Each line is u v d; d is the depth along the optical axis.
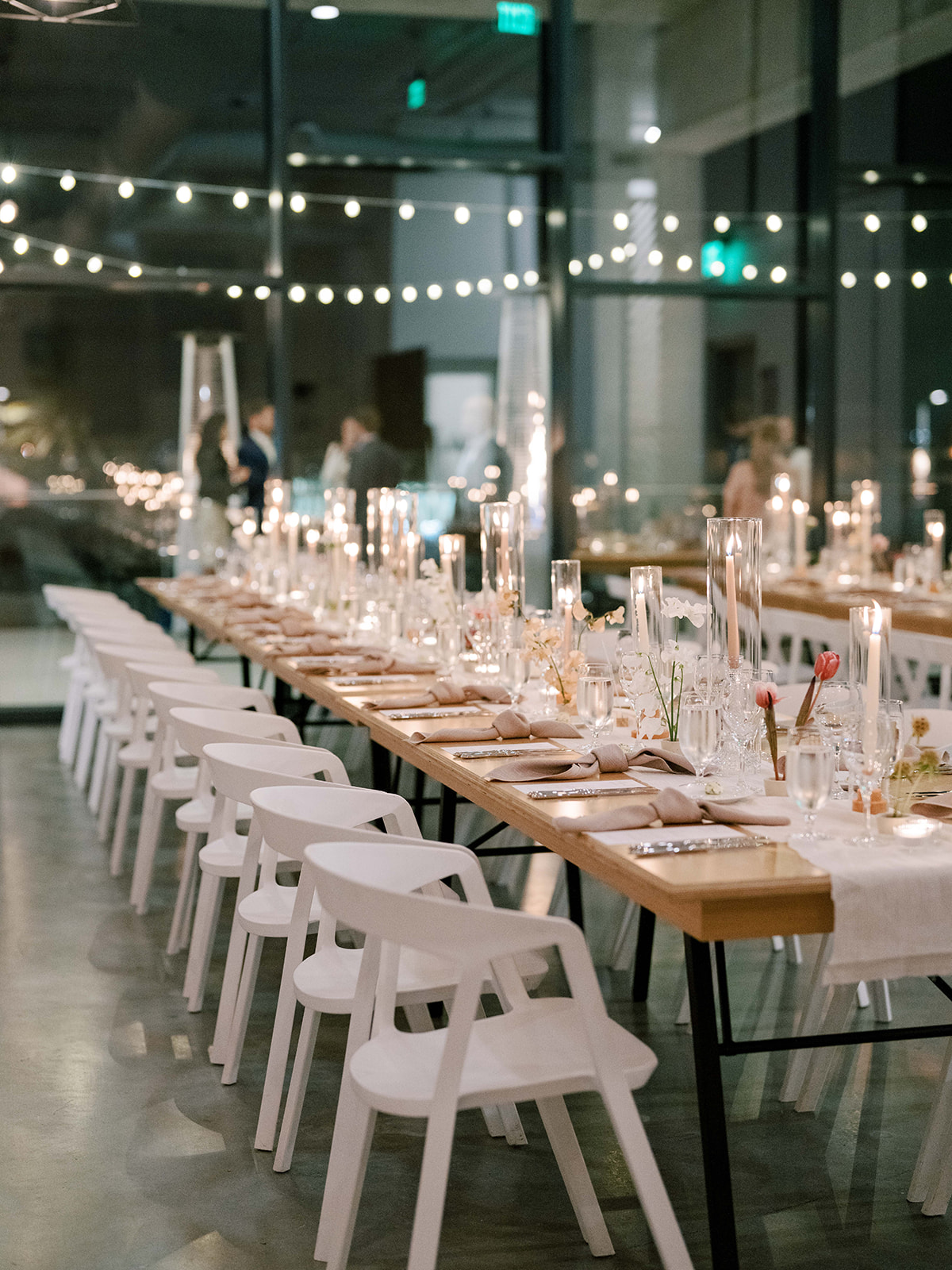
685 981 4.15
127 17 5.76
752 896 2.21
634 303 8.81
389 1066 2.32
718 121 8.85
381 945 2.54
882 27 8.83
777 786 2.84
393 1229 2.74
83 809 6.40
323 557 7.06
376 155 8.66
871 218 8.94
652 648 3.39
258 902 3.26
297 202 8.64
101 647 5.53
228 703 4.39
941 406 9.07
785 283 8.93
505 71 8.79
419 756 3.44
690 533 8.93
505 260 8.84
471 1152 3.09
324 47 8.57
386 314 8.76
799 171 8.95
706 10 8.80
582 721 3.71
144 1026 3.82
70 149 8.32
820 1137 3.14
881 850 2.38
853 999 3.26
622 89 8.77
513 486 8.91
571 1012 2.51
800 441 9.01
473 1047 2.37
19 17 5.72
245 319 8.59
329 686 4.45
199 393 8.59
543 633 3.85
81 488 8.53
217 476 8.62
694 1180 2.94
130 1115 3.26
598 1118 3.25
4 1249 2.67
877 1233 2.72
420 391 8.81
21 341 8.38
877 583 7.68
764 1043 2.30
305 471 8.73
